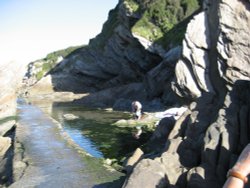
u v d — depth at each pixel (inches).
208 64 1118.4
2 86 1403.8
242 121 438.6
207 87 1120.2
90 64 3336.6
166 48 2060.8
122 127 1206.3
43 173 581.3
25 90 4020.7
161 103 1731.1
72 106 2249.0
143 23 2253.9
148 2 2341.3
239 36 954.7
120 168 629.6
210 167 422.3
